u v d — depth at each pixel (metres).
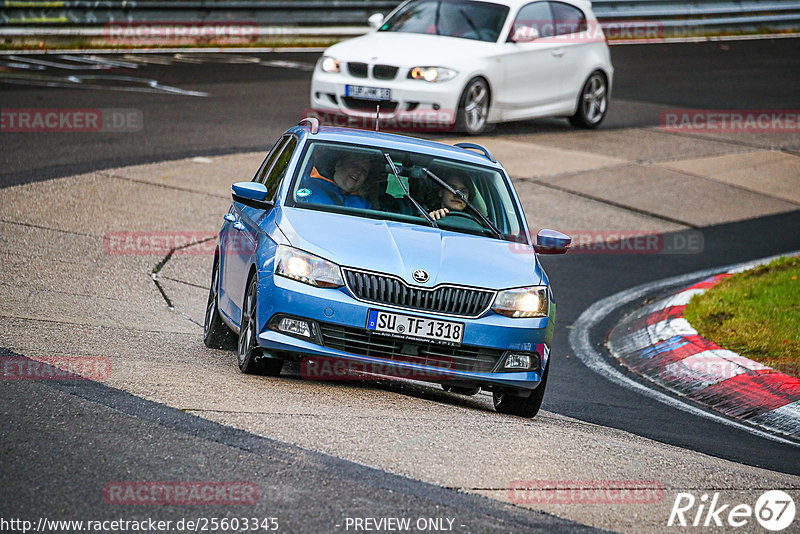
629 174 61.97
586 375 33.34
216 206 48.28
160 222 44.97
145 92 70.12
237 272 27.75
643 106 80.50
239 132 61.06
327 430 20.84
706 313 37.94
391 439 20.81
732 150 70.00
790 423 28.89
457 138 63.81
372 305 24.16
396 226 26.38
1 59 78.81
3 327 27.09
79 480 16.91
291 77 79.50
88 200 46.22
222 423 20.44
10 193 45.41
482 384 25.06
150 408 20.95
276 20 94.38
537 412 26.47
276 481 17.62
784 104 84.06
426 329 24.33
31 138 55.72
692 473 21.45
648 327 38.09
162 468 17.73
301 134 29.36
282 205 26.67
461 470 19.39
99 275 36.81
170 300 35.91
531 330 25.02
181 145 57.22
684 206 57.75
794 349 33.41
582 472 20.33
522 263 26.33
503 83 64.94
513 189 29.39
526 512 17.59
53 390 21.53
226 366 26.78
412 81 60.97
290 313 24.25
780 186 63.50
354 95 61.44
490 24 65.75
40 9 84.94
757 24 118.06
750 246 51.84
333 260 24.48
